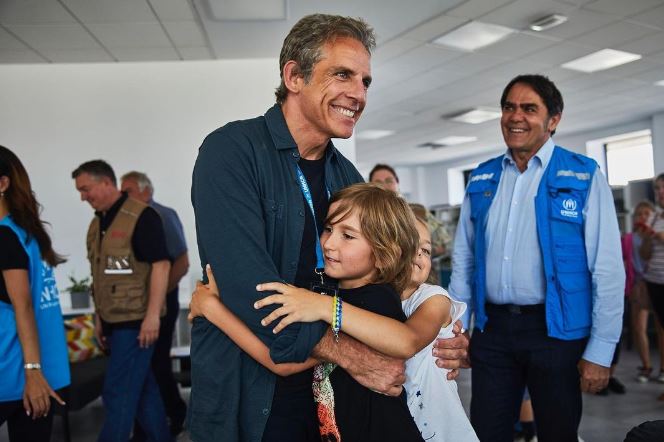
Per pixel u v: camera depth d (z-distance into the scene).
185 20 4.84
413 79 7.16
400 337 1.11
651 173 10.80
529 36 5.68
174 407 3.79
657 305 4.83
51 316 2.07
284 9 4.58
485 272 2.21
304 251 1.27
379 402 1.17
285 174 1.28
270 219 1.23
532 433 3.40
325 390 1.21
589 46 6.08
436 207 11.43
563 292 2.01
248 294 1.09
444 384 1.37
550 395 2.04
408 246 1.25
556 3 4.88
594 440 3.47
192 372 1.25
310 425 1.26
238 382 1.18
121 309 2.94
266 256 1.15
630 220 7.02
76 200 5.73
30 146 5.74
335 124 1.24
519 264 2.09
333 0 4.50
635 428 1.25
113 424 2.90
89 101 5.83
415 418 1.33
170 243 3.80
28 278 1.95
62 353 2.10
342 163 1.49
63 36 5.07
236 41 5.34
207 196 1.17
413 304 1.33
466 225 2.44
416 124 10.12
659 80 7.68
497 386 2.15
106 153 5.82
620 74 7.31
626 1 4.88
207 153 1.21
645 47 6.20
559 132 11.56
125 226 2.96
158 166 5.86
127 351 2.95
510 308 2.12
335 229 1.25
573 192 2.04
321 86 1.21
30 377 1.90
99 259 3.01
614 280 1.97
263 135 1.29
